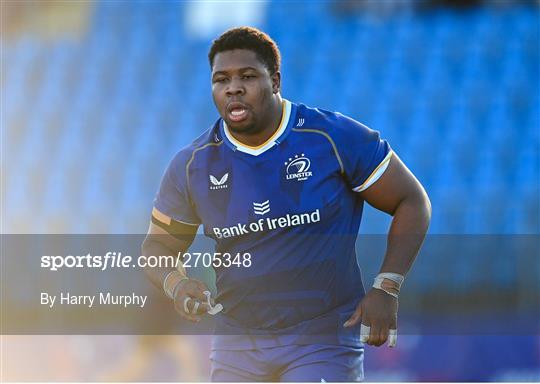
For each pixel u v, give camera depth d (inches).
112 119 1804.9
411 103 1611.7
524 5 1734.7
